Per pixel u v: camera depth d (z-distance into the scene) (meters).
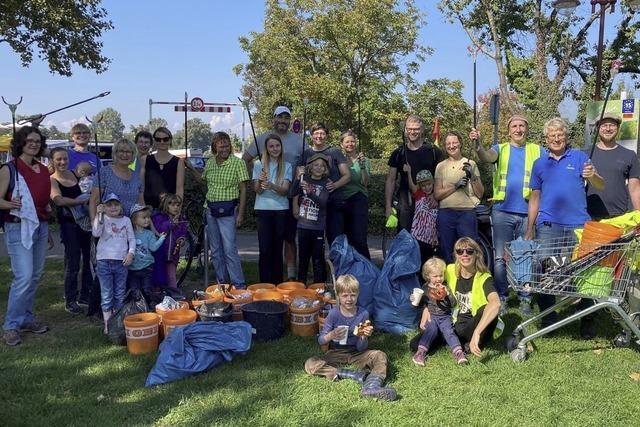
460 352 4.27
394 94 22.72
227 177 6.02
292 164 6.18
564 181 4.66
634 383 3.85
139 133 6.31
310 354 4.44
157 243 5.36
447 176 5.38
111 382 3.95
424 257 5.86
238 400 3.62
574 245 4.37
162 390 3.79
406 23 22.27
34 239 4.91
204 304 4.89
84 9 17.41
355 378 3.90
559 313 5.43
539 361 4.26
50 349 4.61
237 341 4.22
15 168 4.73
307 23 23.53
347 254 5.39
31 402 3.63
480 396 3.67
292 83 22.34
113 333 4.68
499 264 5.43
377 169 17.39
